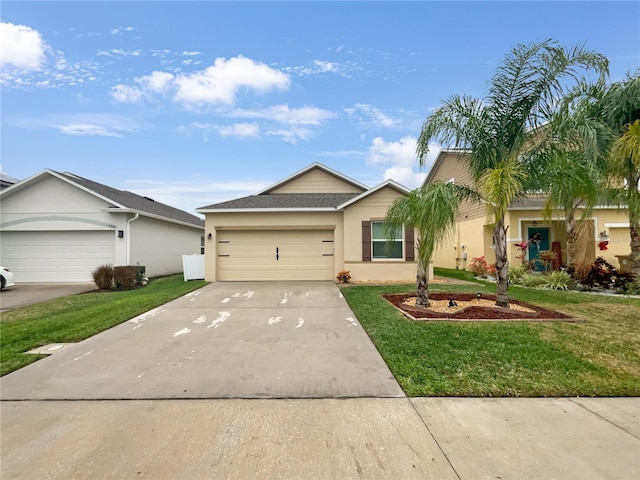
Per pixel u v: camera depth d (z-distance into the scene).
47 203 13.84
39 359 4.77
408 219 7.61
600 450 2.62
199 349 5.15
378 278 12.35
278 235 12.89
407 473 2.37
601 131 7.53
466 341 5.16
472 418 3.12
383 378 4.03
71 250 13.90
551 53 6.58
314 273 12.83
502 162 6.90
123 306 7.98
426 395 3.58
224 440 2.79
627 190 9.83
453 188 7.39
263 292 10.03
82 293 10.83
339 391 3.69
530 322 6.14
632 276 9.95
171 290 10.43
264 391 3.71
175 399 3.54
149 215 14.97
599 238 14.23
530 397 3.53
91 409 3.35
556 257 13.33
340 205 12.27
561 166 6.61
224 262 12.90
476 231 16.12
